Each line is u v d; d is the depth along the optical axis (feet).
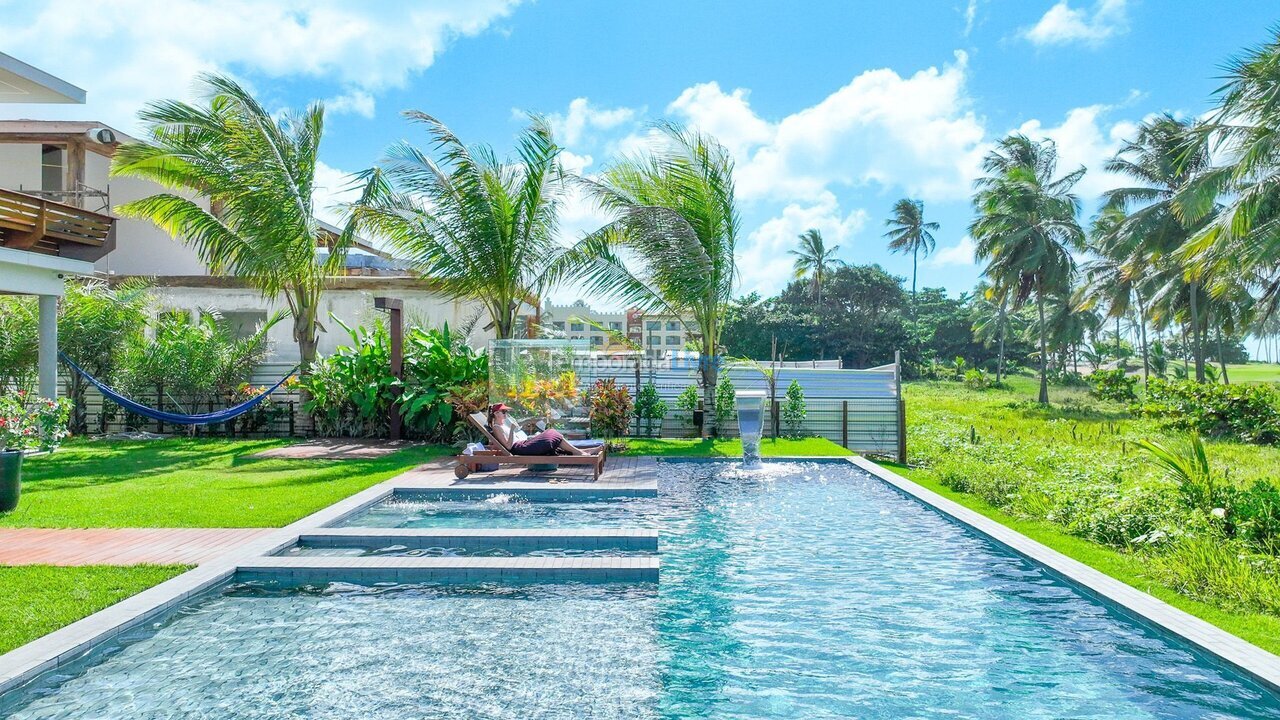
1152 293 115.65
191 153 48.57
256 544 20.84
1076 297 129.80
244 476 34.17
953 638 15.11
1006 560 20.92
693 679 13.19
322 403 51.03
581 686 12.91
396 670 13.47
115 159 49.85
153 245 77.00
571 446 34.88
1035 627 15.67
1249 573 16.93
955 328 238.27
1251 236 65.92
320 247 72.23
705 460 41.47
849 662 13.98
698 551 21.97
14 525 23.08
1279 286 83.71
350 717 11.68
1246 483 31.53
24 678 12.42
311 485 31.42
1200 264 70.90
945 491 31.83
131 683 12.81
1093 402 120.67
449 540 22.07
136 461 39.45
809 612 16.69
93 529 22.61
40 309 40.91
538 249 51.47
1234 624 14.98
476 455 34.01
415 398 48.75
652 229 48.21
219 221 52.60
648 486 31.35
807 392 53.06
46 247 39.68
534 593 18.02
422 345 50.96
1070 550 21.31
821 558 21.20
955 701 12.34
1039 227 122.83
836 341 206.90
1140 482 27.25
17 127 63.05
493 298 51.62
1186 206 71.36
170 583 17.02
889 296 219.00
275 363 55.93
